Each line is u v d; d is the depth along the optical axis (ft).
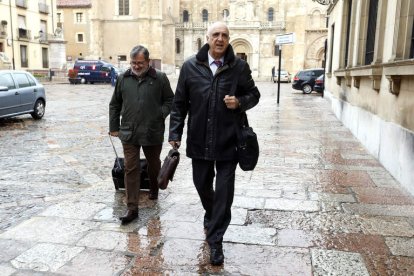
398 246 13.92
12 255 13.23
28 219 16.33
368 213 16.92
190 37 238.68
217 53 12.55
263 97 80.74
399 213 16.89
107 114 53.52
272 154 27.89
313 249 13.70
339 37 50.47
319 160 26.21
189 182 21.54
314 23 214.07
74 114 53.16
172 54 218.18
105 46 199.31
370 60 31.91
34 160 27.27
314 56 216.33
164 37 215.92
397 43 21.56
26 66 147.54
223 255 12.86
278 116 48.73
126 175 16.07
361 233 14.97
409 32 20.99
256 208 17.49
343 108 42.96
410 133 19.38
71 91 95.66
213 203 13.16
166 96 16.78
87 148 31.53
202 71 12.73
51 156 28.50
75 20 195.83
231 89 12.51
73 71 128.47
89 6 193.16
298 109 56.90
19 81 44.96
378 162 25.70
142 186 19.95
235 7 225.76
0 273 12.09
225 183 12.71
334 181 21.50
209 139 12.68
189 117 13.15
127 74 16.07
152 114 16.16
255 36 224.94
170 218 16.40
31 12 149.59
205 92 12.60
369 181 21.49
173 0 236.22
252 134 12.66
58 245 13.96
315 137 34.68
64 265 12.59
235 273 12.17
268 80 202.08
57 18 189.67
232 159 12.82
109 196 19.24
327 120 45.70
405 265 12.63
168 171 13.65
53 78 150.41
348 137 34.78
